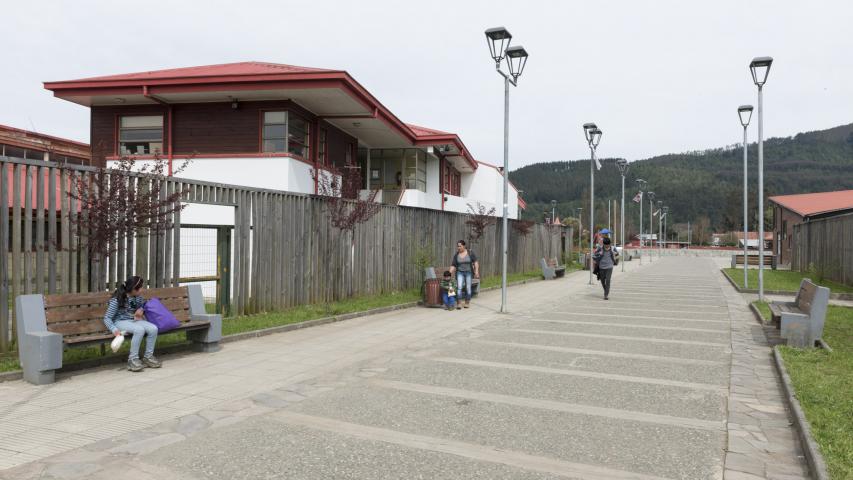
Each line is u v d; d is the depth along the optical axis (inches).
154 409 209.6
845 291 655.1
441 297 545.6
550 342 357.4
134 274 337.7
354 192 520.7
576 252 1768.0
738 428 192.4
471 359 305.0
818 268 867.4
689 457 166.2
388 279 595.5
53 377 244.7
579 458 165.2
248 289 422.0
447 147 958.4
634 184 6422.2
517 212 1635.1
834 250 805.9
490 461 162.4
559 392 238.5
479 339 367.9
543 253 1178.0
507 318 469.7
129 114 666.2
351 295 536.7
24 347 243.3
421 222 658.2
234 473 152.5
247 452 167.9
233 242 411.8
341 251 522.3
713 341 361.7
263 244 432.5
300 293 471.2
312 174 626.2
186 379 255.4
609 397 231.1
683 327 421.4
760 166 599.5
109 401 218.8
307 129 692.1
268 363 290.4
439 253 700.7
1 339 270.8
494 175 1325.0
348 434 184.9
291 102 636.7
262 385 246.4
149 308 279.3
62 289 291.1
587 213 4485.7
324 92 605.6
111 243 295.0
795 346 323.3
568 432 187.9
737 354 320.2
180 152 652.7
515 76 549.6
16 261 275.0
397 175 957.8
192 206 559.2
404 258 623.8
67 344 248.1
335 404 219.0
